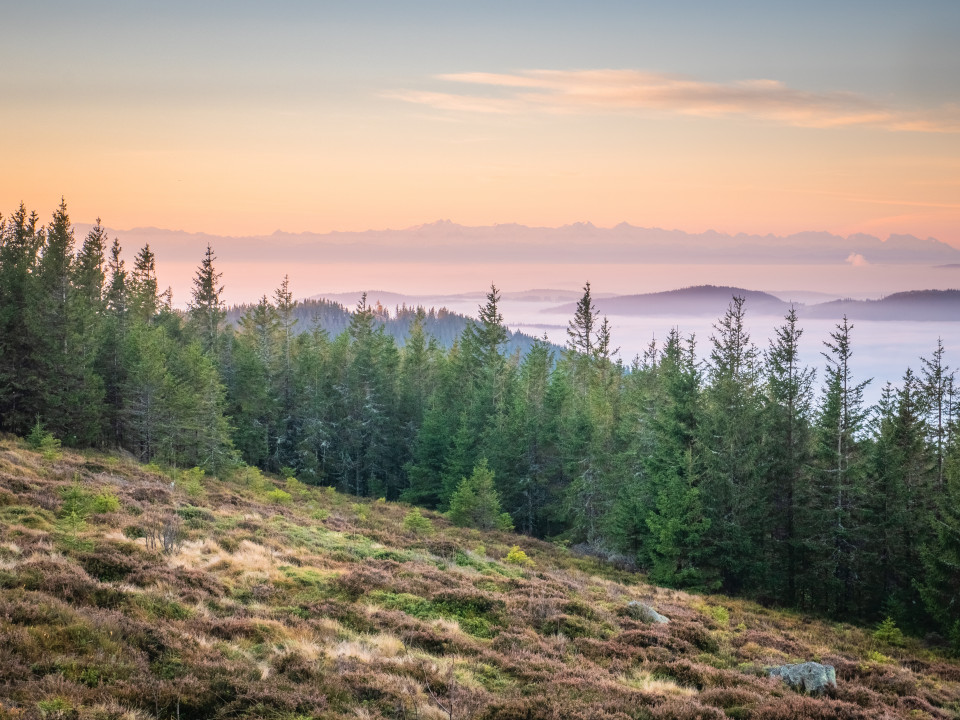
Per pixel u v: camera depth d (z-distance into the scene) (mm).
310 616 17516
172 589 16750
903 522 36438
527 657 16688
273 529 28422
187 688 11102
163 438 52281
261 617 16438
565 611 21828
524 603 21797
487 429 64000
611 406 57344
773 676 18188
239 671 12250
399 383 83062
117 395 59438
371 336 86938
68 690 9992
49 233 71250
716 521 39844
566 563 39969
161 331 68188
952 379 44250
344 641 15406
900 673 22078
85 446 52062
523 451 60844
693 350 64188
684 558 38500
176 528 23516
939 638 31938
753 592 38875
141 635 12633
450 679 13828
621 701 13867
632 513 42719
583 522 52594
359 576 22016
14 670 10188
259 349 82438
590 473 53500
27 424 47938
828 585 37125
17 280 49375
